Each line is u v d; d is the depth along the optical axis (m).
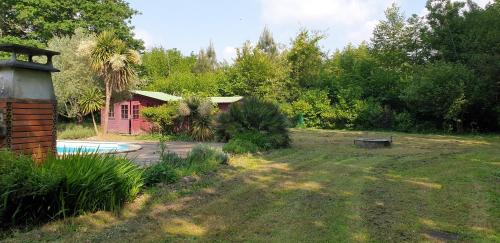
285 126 14.84
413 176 8.76
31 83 6.86
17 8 25.75
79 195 5.14
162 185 7.03
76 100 22.48
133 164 6.53
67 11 28.22
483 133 23.67
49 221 4.93
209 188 7.18
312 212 5.79
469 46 24.89
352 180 8.24
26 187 4.54
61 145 15.80
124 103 23.20
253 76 34.88
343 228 5.06
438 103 23.22
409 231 4.98
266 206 6.11
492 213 5.81
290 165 10.22
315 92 30.41
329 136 21.23
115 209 5.47
